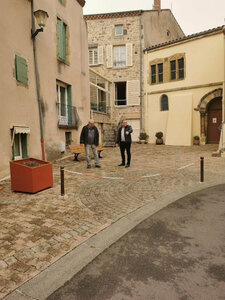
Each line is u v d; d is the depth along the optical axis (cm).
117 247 304
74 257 281
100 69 2108
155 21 2066
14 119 732
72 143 1180
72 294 220
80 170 810
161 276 243
